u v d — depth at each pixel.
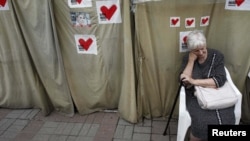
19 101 3.19
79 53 2.75
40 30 2.61
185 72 2.26
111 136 2.62
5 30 2.74
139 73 2.59
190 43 2.19
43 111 3.05
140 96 2.71
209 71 2.25
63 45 2.73
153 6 2.32
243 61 2.44
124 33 2.40
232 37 2.38
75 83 2.94
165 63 2.59
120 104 2.86
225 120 2.03
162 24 2.41
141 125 2.78
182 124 2.14
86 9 2.48
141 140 2.54
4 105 3.26
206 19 2.40
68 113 3.08
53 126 2.87
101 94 2.95
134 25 2.45
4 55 2.88
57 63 2.77
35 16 2.54
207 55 2.28
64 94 2.95
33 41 2.69
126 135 2.62
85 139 2.60
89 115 3.05
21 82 3.04
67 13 2.55
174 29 2.43
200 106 2.13
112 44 2.63
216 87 2.16
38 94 2.99
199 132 2.04
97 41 2.64
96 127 2.80
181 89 2.25
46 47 2.67
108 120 2.91
